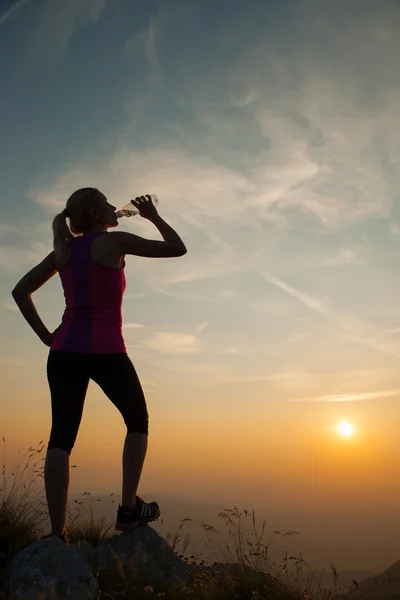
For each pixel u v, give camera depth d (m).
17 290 3.10
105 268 2.91
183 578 2.96
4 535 3.03
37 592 2.20
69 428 2.78
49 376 2.89
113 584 2.69
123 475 3.00
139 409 2.96
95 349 2.84
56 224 3.00
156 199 3.20
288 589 2.91
